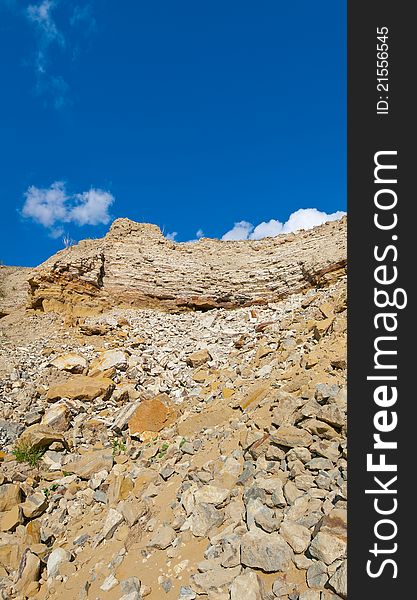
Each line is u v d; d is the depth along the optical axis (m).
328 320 11.39
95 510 7.77
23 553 6.97
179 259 26.19
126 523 6.63
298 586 4.34
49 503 8.39
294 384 8.45
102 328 19.58
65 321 20.64
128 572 5.47
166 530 5.81
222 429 8.70
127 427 11.44
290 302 20.80
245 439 7.22
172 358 16.44
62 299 22.44
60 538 7.40
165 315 23.12
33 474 9.66
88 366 15.87
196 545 5.42
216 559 4.95
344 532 4.59
